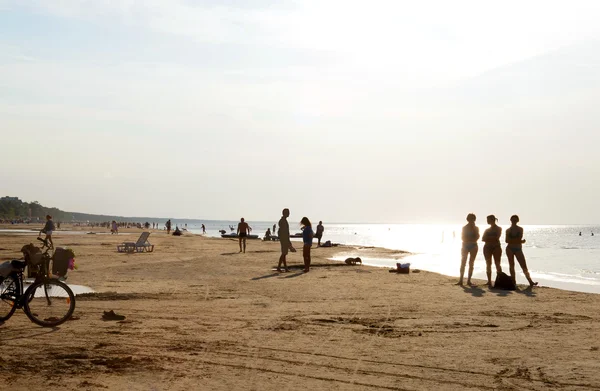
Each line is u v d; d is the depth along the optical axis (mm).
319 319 11305
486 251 17766
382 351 8562
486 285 18078
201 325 10484
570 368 7629
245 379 6938
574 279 24453
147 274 20453
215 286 16938
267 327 10391
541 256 47719
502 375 7273
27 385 6477
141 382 6707
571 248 68500
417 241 104750
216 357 8023
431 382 6953
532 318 11617
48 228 35875
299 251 38719
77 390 6332
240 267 23750
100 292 15039
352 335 9750
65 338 9070
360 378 7082
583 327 10656
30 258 10023
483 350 8688
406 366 7695
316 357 8133
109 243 44781
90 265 24016
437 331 10180
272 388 6594
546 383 6934
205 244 47125
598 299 14602
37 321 10086
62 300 10344
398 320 11281
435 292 15914
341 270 22906
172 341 9000
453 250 59875
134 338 9172
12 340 8867
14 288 10062
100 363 7512
